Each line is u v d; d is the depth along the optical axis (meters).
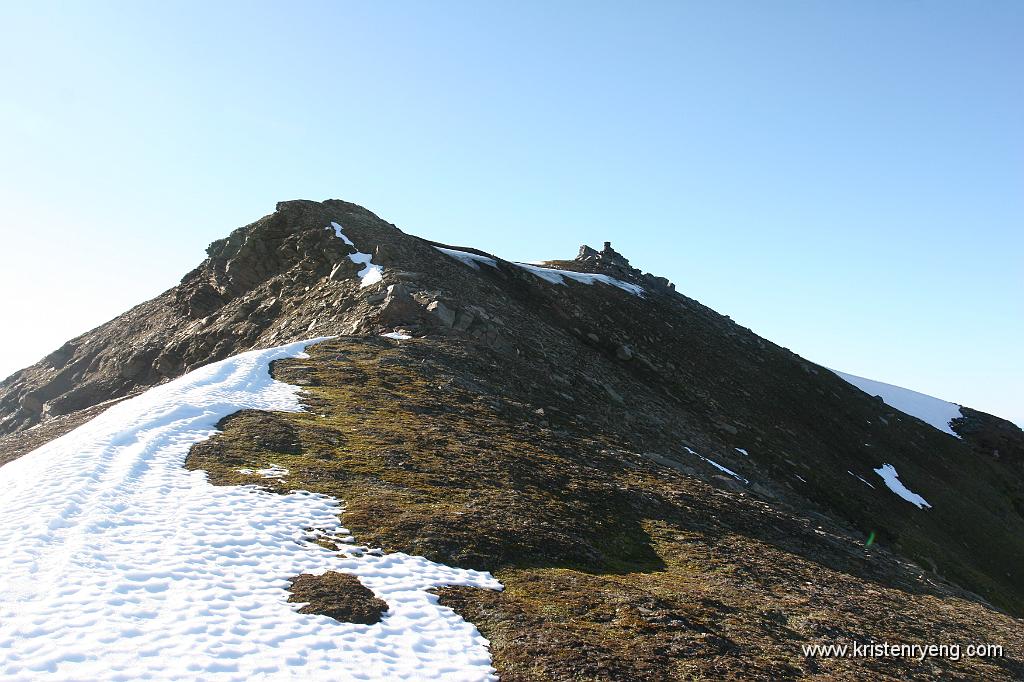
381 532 20.31
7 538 16.39
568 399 47.97
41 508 18.36
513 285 84.00
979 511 80.75
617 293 103.25
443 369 43.72
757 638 18.58
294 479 23.62
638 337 85.62
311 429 29.53
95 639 12.76
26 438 40.34
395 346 46.81
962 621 27.56
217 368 37.91
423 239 92.44
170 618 13.98
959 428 118.75
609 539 25.45
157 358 62.56
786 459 65.25
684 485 35.59
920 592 32.00
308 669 13.03
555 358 57.31
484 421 36.12
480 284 71.50
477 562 19.89
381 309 52.22
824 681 16.73
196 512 19.70
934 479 86.44
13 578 14.53
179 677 12.03
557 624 16.80
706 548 27.03
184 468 23.53
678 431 55.38
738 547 28.16
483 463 29.23
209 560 16.88
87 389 64.31
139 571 15.67
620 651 15.84
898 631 22.69
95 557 16.05
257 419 29.62
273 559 17.58
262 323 61.12
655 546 26.30
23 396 71.56
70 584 14.60
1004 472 102.88
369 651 14.15
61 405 63.19
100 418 31.39
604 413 48.66
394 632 15.16
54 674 11.55
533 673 14.33
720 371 87.44
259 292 67.12
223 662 12.70
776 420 78.56
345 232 71.25
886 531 58.28
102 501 19.38
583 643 15.82
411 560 19.03
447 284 64.25
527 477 29.11
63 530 17.23
